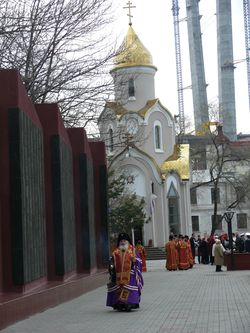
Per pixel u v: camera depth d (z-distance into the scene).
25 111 14.36
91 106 24.92
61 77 23.61
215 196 53.16
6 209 13.33
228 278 24.55
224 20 98.62
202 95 106.94
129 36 56.12
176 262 34.09
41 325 11.36
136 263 13.87
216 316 12.11
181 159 56.28
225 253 32.59
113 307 13.73
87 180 22.11
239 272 29.28
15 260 13.20
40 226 15.69
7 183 13.38
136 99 55.84
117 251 13.91
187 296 16.94
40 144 16.42
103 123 27.84
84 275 20.42
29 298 12.66
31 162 14.84
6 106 13.58
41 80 23.31
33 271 14.39
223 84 97.06
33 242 14.55
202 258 41.59
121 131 35.94
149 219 49.62
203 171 69.44
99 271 23.94
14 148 13.43
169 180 54.69
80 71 24.05
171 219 54.69
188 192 55.62
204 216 78.38
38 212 15.47
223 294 17.22
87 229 21.81
